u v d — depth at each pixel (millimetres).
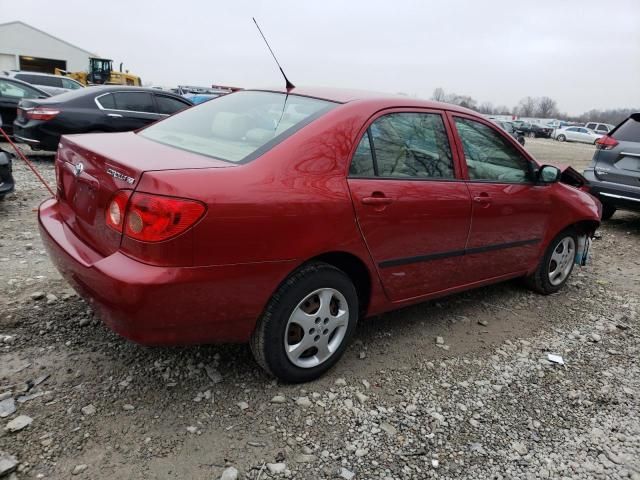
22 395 2559
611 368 3473
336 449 2445
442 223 3311
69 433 2342
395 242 3055
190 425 2484
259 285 2496
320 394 2838
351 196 2777
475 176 3635
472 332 3805
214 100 3656
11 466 2105
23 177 7777
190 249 2250
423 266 3318
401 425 2662
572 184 5238
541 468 2471
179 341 2428
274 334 2662
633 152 7039
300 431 2537
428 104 3424
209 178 2338
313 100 3111
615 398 3113
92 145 2760
